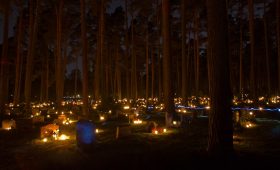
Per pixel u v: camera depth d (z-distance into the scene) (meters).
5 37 27.06
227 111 9.76
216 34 9.85
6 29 27.12
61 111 32.31
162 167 8.78
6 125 19.84
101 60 34.72
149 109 35.53
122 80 82.12
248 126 18.55
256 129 17.22
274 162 9.13
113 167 9.16
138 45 53.94
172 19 40.78
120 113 25.91
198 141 13.45
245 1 37.44
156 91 74.19
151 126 16.81
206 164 8.87
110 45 53.94
